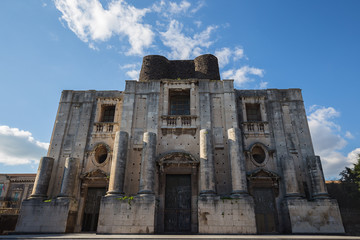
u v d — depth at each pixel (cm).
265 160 2438
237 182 2089
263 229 2209
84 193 2359
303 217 2062
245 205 1980
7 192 4909
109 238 1511
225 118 2578
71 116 2738
